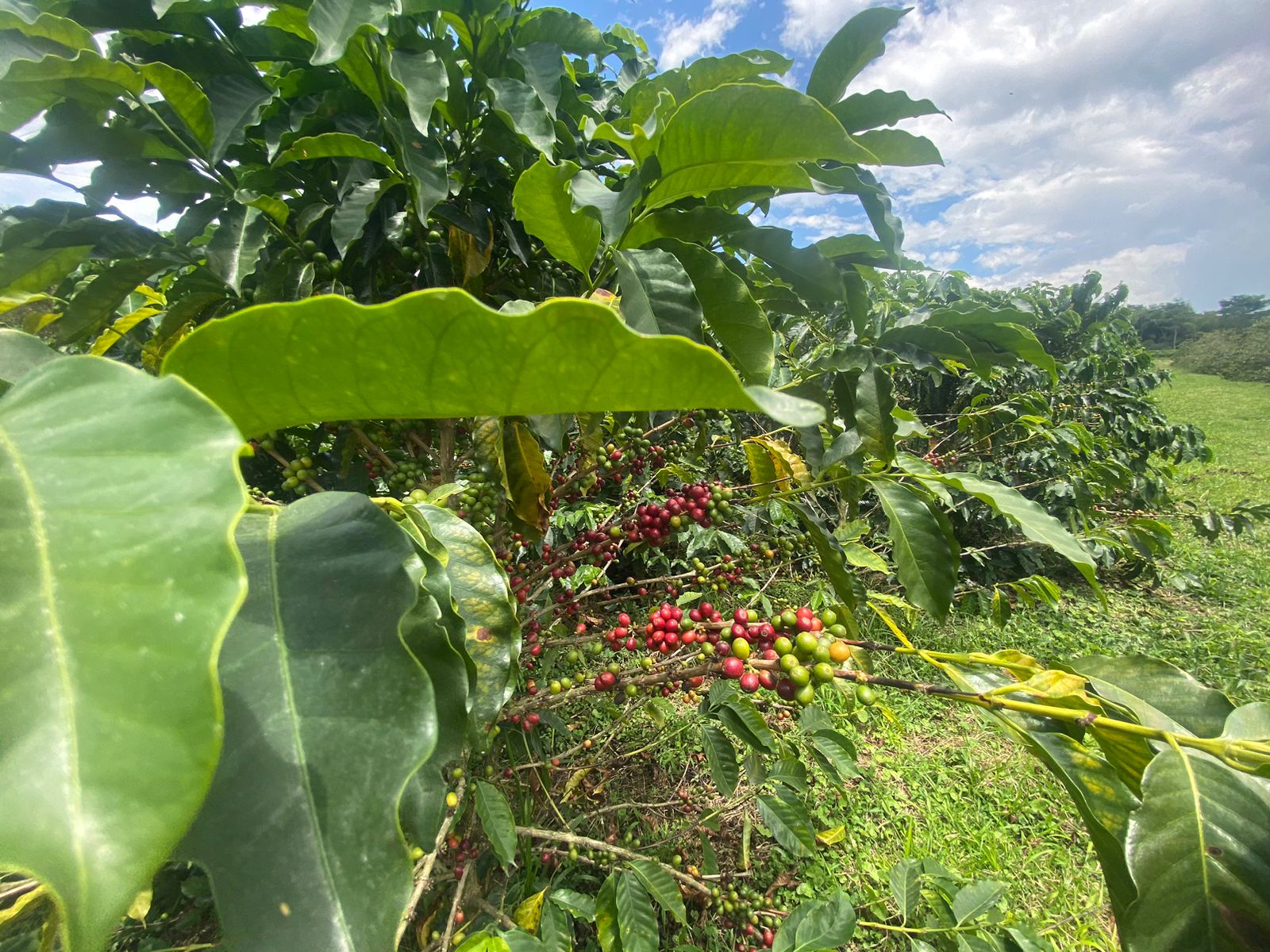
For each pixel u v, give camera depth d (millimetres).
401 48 1468
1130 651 5043
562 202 1263
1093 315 9070
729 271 1430
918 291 6938
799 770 2623
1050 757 1026
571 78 1908
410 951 2344
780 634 1362
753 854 3150
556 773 2992
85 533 419
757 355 1492
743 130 1209
